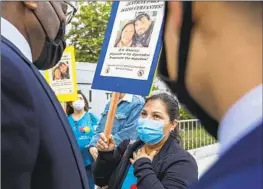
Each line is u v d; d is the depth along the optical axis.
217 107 0.62
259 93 0.56
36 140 1.40
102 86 2.35
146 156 2.36
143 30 2.11
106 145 2.69
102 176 2.70
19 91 1.37
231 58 0.59
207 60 0.61
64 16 1.81
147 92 2.10
